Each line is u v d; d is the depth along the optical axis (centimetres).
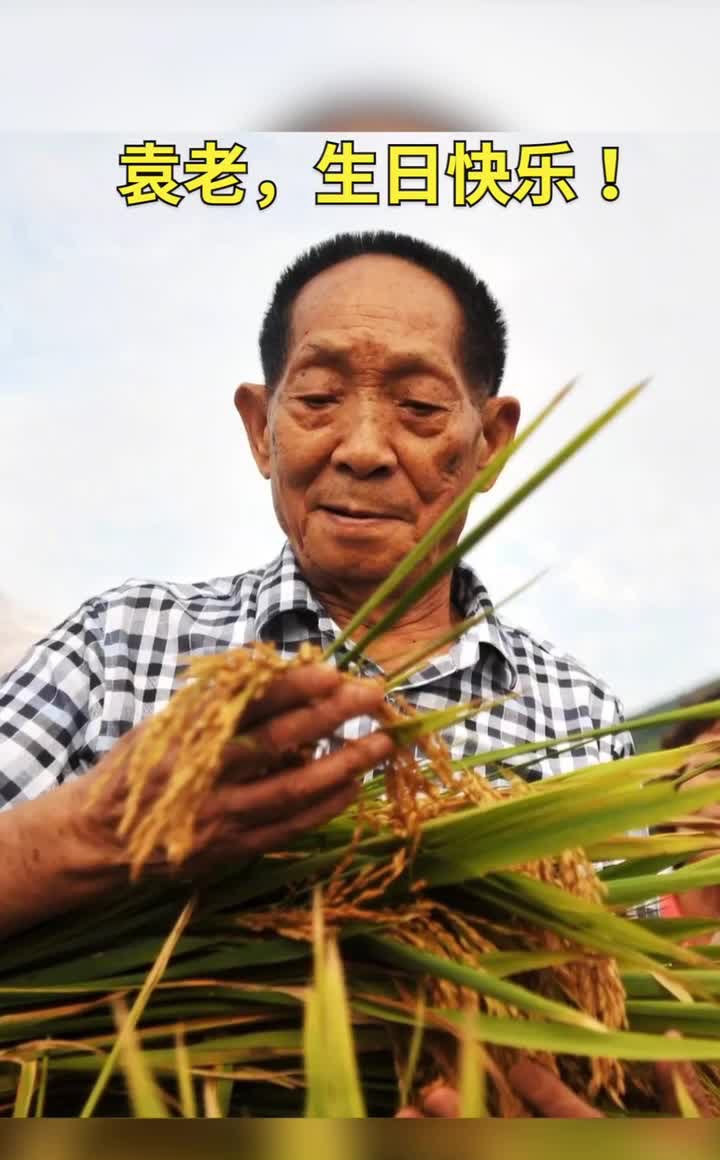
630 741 131
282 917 56
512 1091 54
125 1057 49
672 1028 56
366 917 54
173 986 57
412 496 116
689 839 61
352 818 60
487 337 120
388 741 50
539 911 55
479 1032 49
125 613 123
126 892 58
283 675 46
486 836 54
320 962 45
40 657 118
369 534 116
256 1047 56
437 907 57
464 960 53
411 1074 52
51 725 112
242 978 58
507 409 126
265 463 130
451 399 115
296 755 51
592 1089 57
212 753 41
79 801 55
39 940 60
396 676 52
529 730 122
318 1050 44
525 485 46
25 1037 57
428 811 58
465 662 121
